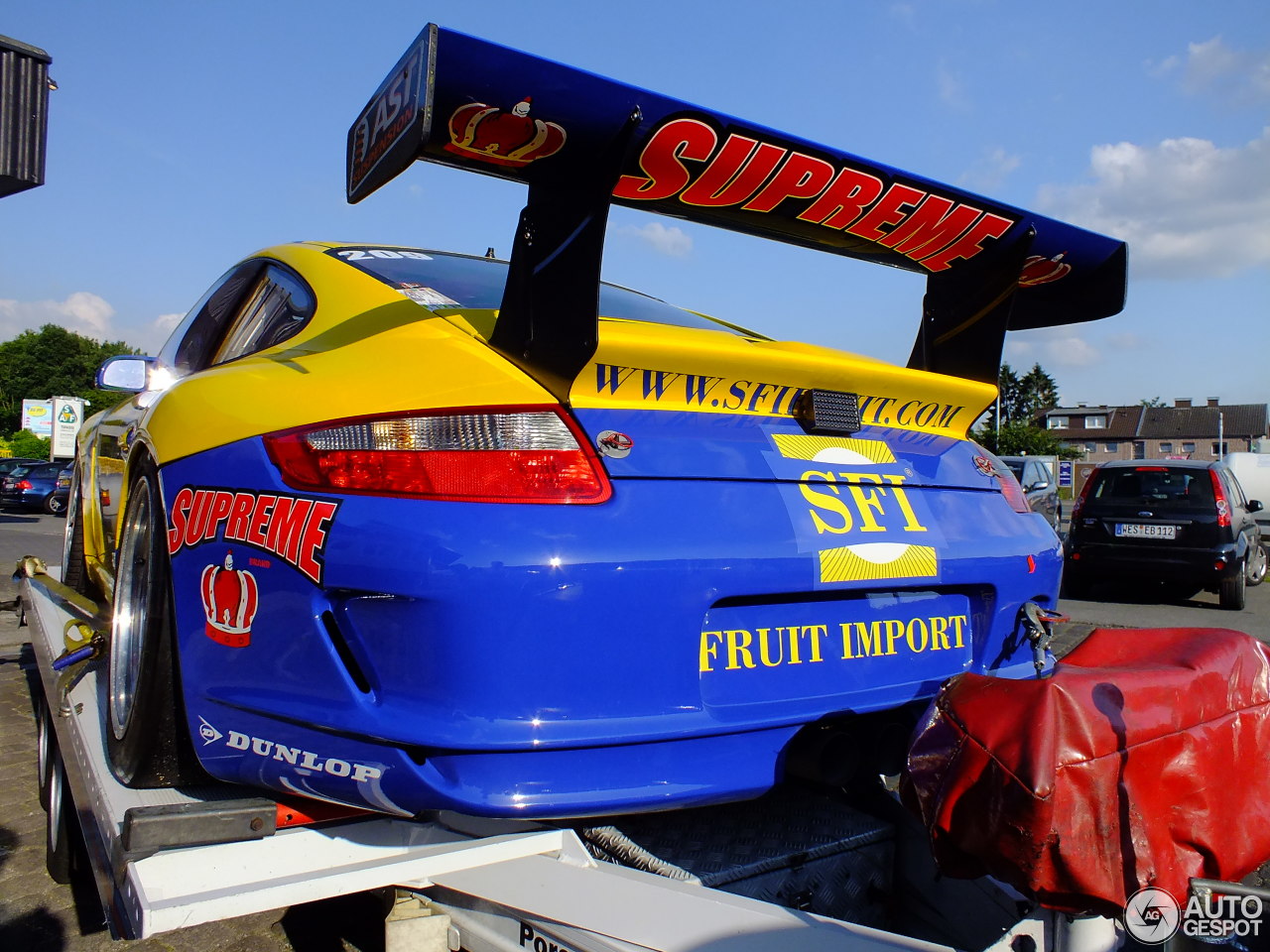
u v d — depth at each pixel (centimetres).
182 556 190
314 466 166
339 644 162
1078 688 124
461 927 182
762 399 188
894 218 190
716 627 168
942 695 137
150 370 322
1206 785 128
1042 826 116
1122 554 924
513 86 131
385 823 177
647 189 168
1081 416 8425
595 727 153
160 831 156
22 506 2395
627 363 167
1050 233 202
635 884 155
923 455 213
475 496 154
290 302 239
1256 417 7819
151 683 195
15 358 8506
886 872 199
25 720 447
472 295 215
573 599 151
